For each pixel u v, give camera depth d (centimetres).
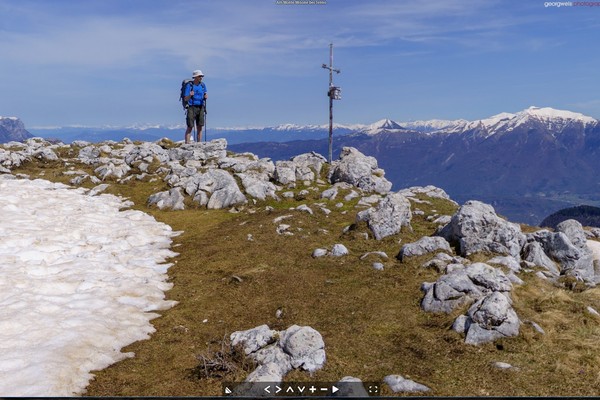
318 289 1625
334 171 3725
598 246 2011
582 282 1658
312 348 1101
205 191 3078
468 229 1886
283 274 1775
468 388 996
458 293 1396
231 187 3041
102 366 1157
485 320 1232
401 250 1884
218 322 1435
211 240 2289
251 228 2392
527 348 1167
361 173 3544
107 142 4838
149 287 1700
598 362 1098
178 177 3366
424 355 1158
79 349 1200
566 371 1062
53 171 3806
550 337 1223
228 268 1900
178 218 2766
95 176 3697
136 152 4003
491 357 1134
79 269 1800
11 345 1193
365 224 2250
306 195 3191
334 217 2666
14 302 1441
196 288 1728
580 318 1340
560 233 1906
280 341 1131
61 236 2188
